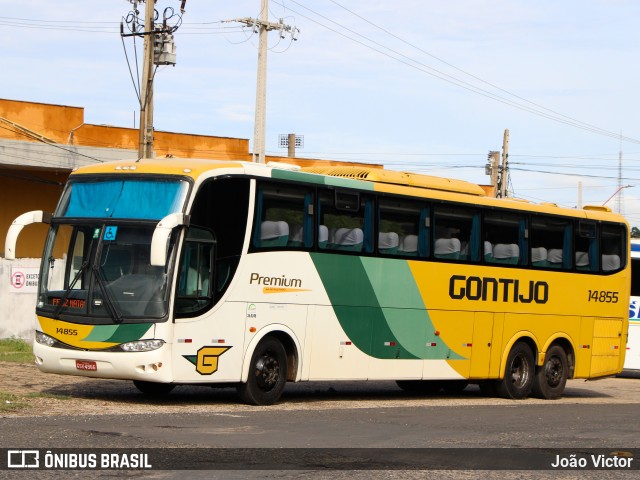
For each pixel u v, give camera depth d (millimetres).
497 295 21562
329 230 18188
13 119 37031
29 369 22000
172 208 15789
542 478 10602
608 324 24359
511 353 21969
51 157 36156
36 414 14102
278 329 17203
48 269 16359
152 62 31109
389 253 19297
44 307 16188
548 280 22781
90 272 15891
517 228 22125
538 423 16312
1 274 30359
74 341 15750
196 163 16406
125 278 15695
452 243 20609
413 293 19750
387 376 19297
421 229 20016
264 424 14211
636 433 15219
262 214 16969
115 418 13992
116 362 15453
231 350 16391
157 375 15383
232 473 9961
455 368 20641
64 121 38188
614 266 24594
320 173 19703
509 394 22062
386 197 19312
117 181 16344
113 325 15547
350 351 18547
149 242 15719
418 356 19859
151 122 31125
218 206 16281
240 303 16547
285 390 22047
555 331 22984
